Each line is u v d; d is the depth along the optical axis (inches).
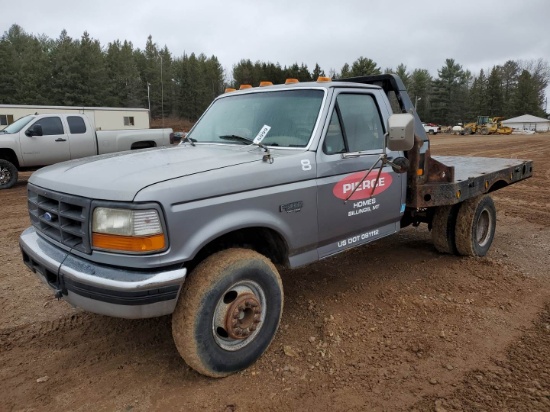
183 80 3486.7
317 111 153.7
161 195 109.2
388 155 175.0
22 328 157.9
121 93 3053.6
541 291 187.3
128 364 135.6
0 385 125.3
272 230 139.0
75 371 132.0
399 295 181.2
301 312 168.1
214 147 161.8
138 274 109.2
